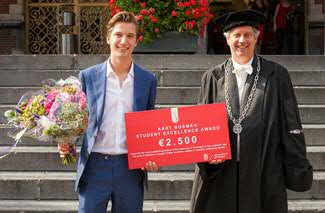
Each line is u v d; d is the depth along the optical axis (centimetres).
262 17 374
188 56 819
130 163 370
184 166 598
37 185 562
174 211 527
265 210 376
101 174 374
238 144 372
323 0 1388
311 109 694
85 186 377
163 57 820
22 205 542
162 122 371
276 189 371
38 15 1398
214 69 390
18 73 776
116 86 377
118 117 376
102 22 1384
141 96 379
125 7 900
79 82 372
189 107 372
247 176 368
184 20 908
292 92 381
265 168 371
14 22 1377
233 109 375
